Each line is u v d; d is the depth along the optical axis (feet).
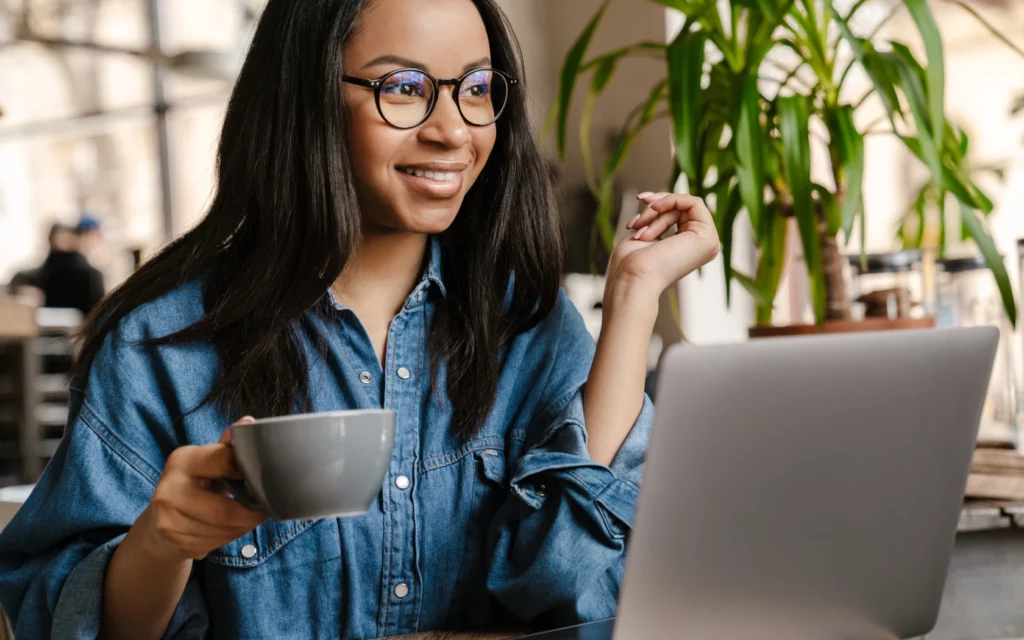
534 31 11.73
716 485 2.38
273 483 2.15
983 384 2.77
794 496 2.51
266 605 3.42
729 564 2.46
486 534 3.72
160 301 3.52
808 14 5.94
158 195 17.48
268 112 3.53
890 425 2.62
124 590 2.97
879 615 2.78
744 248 10.27
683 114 5.68
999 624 3.02
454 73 3.52
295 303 3.44
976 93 9.14
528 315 4.00
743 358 2.34
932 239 7.45
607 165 6.61
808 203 5.56
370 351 3.68
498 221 3.84
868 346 2.53
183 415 3.38
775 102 5.83
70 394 3.55
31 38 10.30
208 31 16.93
